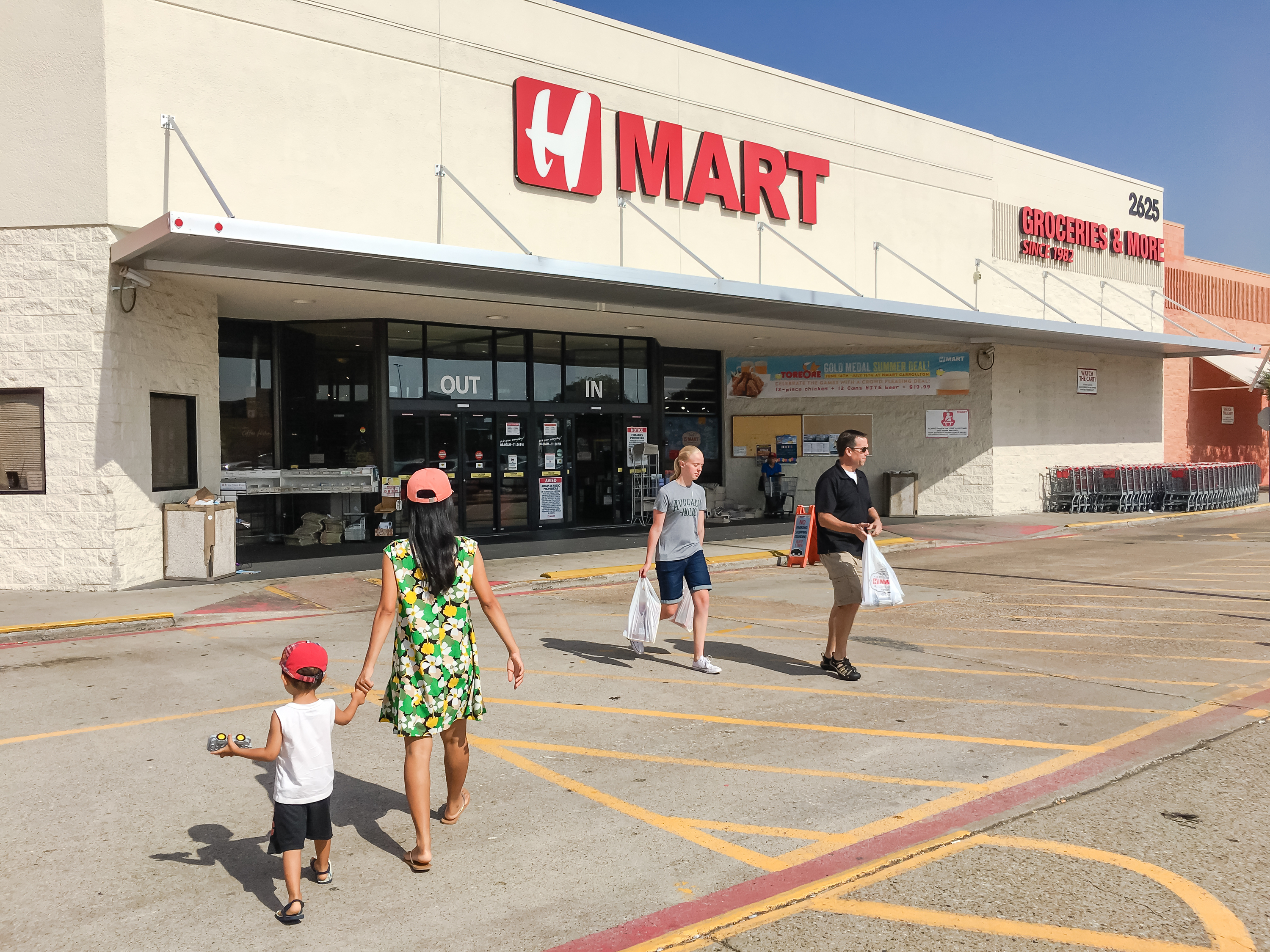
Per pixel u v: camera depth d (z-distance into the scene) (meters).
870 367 23.06
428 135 14.43
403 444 17.50
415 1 14.30
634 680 7.50
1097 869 4.02
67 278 11.61
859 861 4.15
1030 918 3.61
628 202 16.61
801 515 11.83
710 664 7.68
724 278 18.09
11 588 11.79
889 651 8.47
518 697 6.98
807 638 9.14
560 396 19.73
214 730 6.15
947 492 22.70
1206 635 9.02
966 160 22.45
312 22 13.35
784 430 23.44
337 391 17.31
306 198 13.30
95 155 11.57
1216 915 3.62
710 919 3.64
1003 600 11.23
